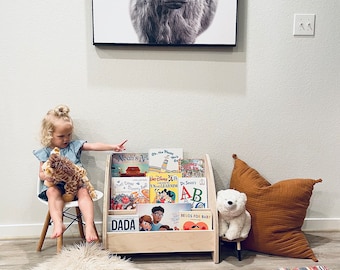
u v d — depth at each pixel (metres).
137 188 1.96
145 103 2.03
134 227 1.82
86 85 1.99
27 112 2.00
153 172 2.03
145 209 1.87
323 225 2.20
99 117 2.03
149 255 1.91
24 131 2.01
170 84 2.02
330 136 2.13
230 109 2.06
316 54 2.05
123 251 1.80
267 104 2.07
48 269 1.66
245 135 2.09
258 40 2.01
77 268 1.63
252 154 2.11
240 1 1.97
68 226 1.96
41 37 1.94
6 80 1.96
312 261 1.86
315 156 2.14
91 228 1.71
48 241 2.04
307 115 2.10
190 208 1.89
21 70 1.96
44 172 1.74
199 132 2.07
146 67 2.00
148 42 1.94
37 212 2.09
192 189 1.98
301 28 2.01
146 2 1.91
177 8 1.92
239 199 1.82
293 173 2.15
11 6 1.90
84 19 1.94
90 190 1.82
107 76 1.99
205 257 1.89
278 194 1.90
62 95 1.99
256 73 2.04
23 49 1.94
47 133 1.86
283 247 1.89
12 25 1.92
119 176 2.02
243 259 1.88
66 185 1.78
